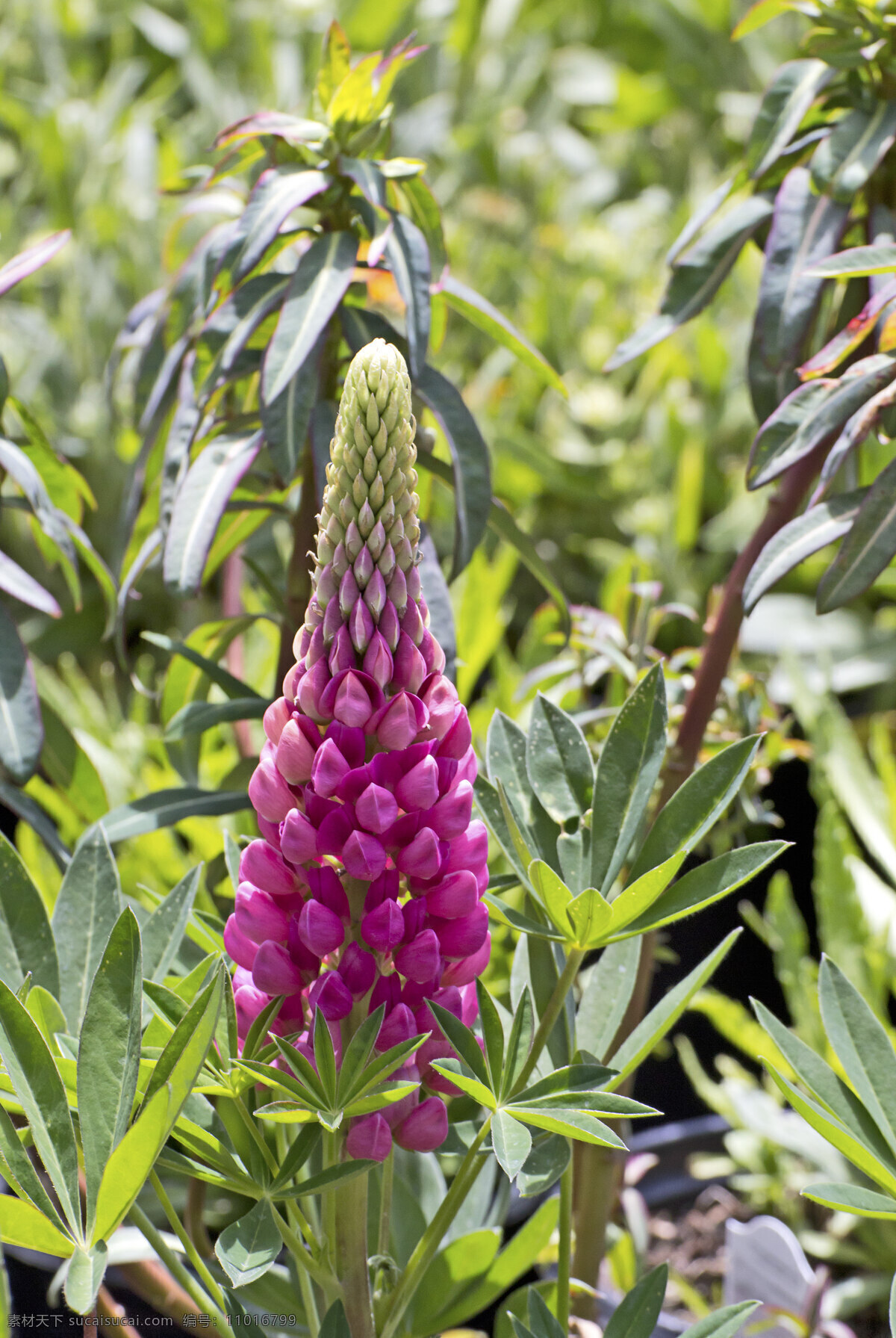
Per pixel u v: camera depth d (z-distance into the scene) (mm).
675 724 1187
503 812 955
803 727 1604
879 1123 952
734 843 1319
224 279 1091
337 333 1103
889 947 1396
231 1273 886
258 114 1059
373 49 3686
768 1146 1464
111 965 899
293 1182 948
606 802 960
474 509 1065
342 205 1089
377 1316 975
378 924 897
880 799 1518
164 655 2430
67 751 1158
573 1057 952
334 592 905
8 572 1062
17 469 1070
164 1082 881
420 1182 1107
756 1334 1207
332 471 900
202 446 1115
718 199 1123
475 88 3832
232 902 1104
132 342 1245
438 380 1073
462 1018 929
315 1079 894
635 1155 1521
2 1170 889
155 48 3826
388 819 893
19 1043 901
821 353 1034
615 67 4023
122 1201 878
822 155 1080
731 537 2439
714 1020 1464
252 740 1438
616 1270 1263
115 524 2537
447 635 1039
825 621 2412
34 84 3535
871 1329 1334
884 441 1144
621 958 1019
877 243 1050
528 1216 1328
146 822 1094
